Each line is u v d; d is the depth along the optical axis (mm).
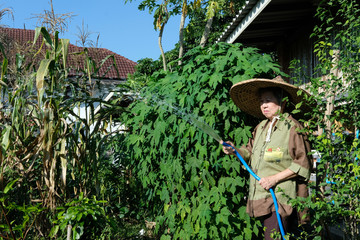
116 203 5590
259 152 3012
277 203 2809
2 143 3932
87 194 4531
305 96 2834
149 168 4070
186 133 3379
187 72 3650
